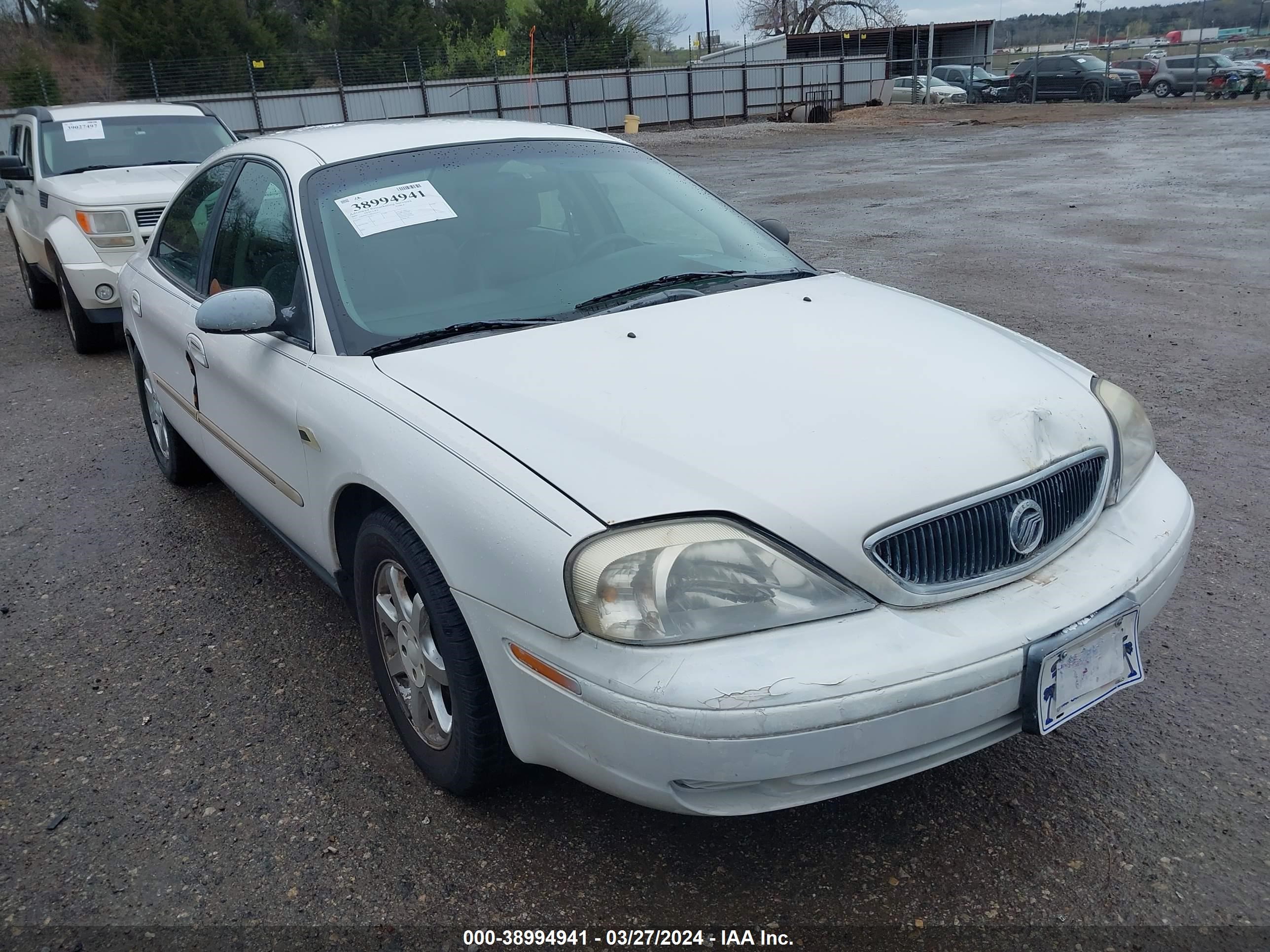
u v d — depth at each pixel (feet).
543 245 10.47
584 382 8.02
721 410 7.55
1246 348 20.70
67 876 8.09
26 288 33.65
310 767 9.30
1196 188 44.88
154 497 16.12
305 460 9.52
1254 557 12.26
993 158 63.41
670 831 8.28
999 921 7.25
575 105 116.26
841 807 8.48
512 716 7.40
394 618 8.91
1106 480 8.17
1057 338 21.94
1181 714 9.41
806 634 6.61
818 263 31.78
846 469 7.03
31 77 104.78
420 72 116.06
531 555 6.84
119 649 11.57
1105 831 8.04
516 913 7.53
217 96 101.96
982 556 7.22
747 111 126.52
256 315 9.52
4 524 15.34
